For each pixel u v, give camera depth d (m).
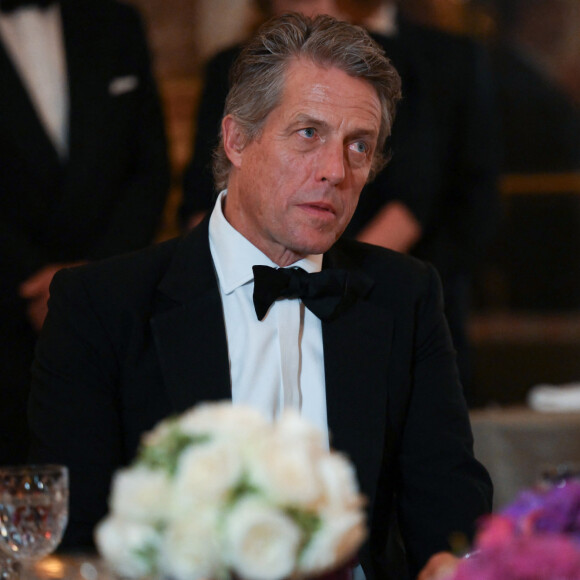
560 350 17.72
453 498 6.18
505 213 19.02
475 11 18.50
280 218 5.99
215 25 16.56
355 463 5.98
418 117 10.55
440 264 10.78
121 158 10.32
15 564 5.08
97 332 6.07
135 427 6.03
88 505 5.84
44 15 10.29
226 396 5.93
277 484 3.31
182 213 10.69
